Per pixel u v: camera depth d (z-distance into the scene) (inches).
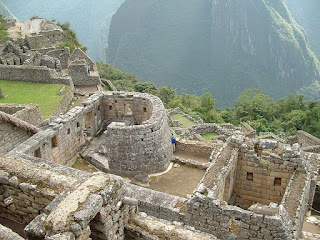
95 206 327.9
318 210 781.9
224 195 624.1
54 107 1327.5
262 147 633.6
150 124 765.3
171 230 387.9
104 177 369.1
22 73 1691.7
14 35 2689.5
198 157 921.5
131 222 400.5
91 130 940.6
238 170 644.1
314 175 666.2
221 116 2807.6
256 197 649.6
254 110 2952.8
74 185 359.6
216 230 507.8
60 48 2342.5
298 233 502.3
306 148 1558.8
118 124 772.6
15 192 411.2
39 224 314.3
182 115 2140.7
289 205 512.7
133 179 765.9
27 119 863.7
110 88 2090.3
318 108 2504.9
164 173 805.2
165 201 581.6
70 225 307.9
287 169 600.7
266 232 463.5
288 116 2699.3
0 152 679.7
